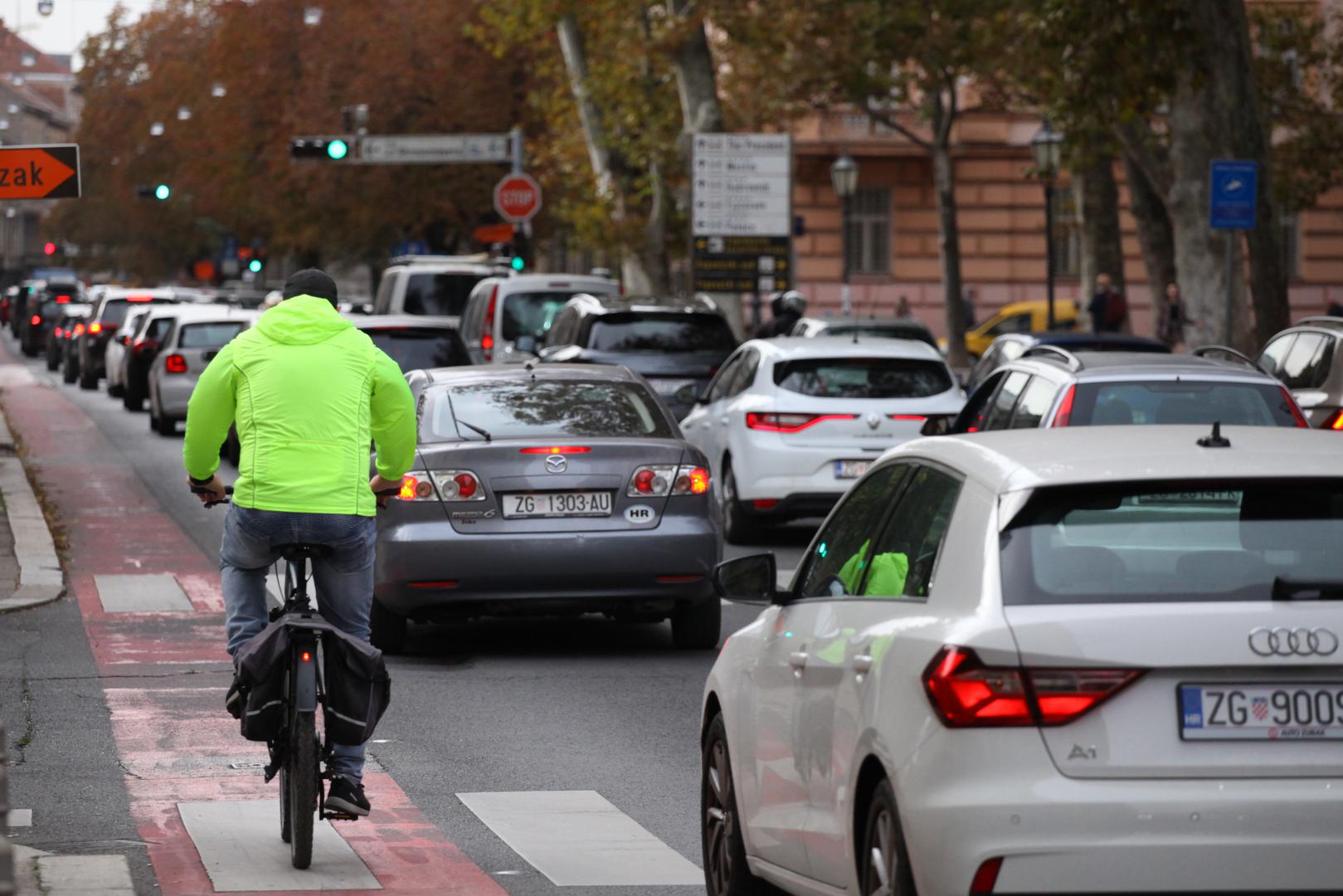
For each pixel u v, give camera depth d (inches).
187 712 1325.0
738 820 812.0
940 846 586.6
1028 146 7022.6
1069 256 7121.1
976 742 586.9
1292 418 1617.9
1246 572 609.9
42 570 1982.0
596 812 1054.4
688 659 1589.6
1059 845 577.0
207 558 2191.2
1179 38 3016.7
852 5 5137.8
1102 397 1630.2
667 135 5083.7
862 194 7076.8
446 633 1734.7
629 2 4731.8
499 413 1589.6
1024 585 609.0
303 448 906.7
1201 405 1621.6
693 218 4694.9
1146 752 584.4
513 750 1224.8
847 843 661.9
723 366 2539.4
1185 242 3388.3
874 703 638.5
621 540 1524.4
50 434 4084.6
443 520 1518.2
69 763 1157.7
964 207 7076.8
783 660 759.1
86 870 887.7
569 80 5541.3
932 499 686.5
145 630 1697.8
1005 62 4795.8
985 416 1838.1
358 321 2829.7
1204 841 577.0
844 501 791.7
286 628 895.7
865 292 7076.8
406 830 1005.2
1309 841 578.2
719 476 2407.7
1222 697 588.4
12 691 1397.6
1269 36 5064.0
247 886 880.3
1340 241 7101.4
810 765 708.0
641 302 2994.6
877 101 5561.0
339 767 914.7
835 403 2277.3
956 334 5600.4
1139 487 629.0
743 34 4931.1
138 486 3011.8
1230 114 3314.5
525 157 6840.6
